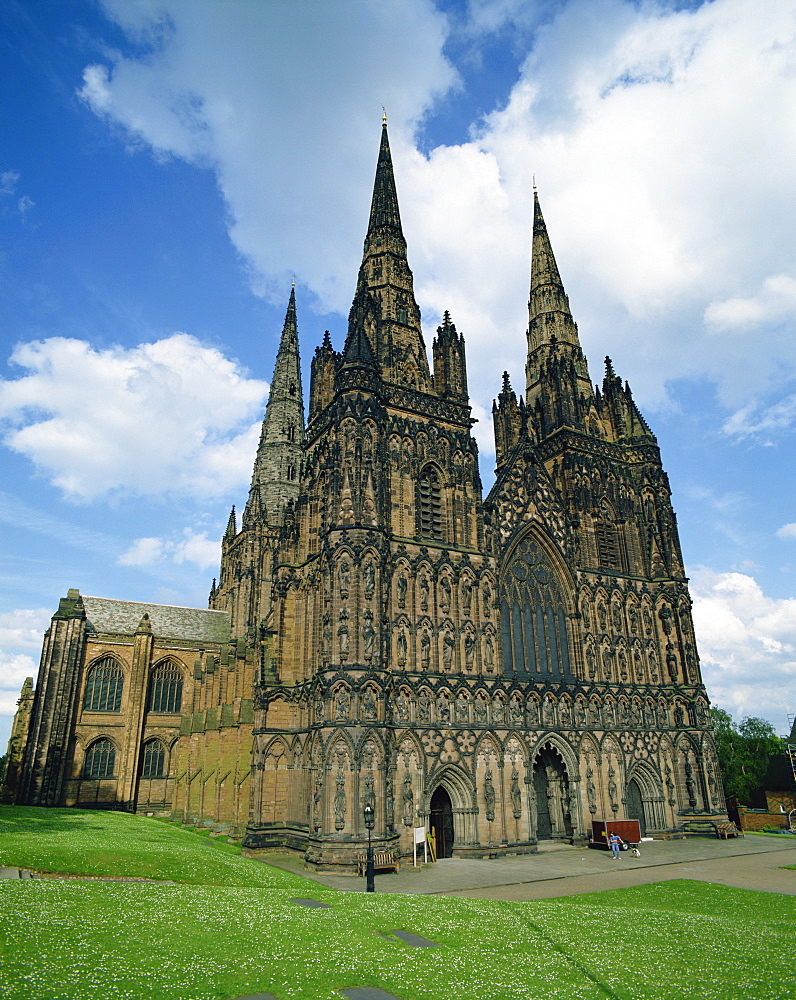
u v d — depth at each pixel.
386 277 83.44
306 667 70.62
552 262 108.44
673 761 81.19
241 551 136.25
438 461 75.75
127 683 111.56
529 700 72.31
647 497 92.25
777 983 23.53
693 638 86.06
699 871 56.12
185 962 22.97
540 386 100.81
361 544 65.06
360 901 37.53
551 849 68.50
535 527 80.62
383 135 95.12
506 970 24.27
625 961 25.95
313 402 82.19
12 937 23.56
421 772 62.75
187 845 53.69
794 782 115.62
